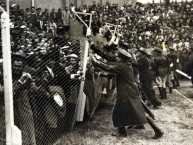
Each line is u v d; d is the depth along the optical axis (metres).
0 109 6.41
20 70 6.79
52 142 7.79
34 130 6.86
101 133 8.89
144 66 11.87
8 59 5.96
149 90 11.87
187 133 9.12
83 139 8.34
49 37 9.40
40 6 32.03
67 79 8.22
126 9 36.00
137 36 27.75
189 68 15.20
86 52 8.86
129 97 8.54
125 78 8.60
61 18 26.05
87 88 9.42
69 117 8.54
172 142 8.39
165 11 36.53
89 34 9.32
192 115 11.01
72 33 12.47
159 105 11.90
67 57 8.66
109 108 11.47
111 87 11.53
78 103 8.96
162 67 13.66
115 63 9.11
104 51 9.79
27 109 6.69
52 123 7.44
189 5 37.19
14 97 6.60
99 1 39.25
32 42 9.54
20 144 6.09
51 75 7.42
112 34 15.13
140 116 8.48
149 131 9.30
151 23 31.95
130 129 9.46
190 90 16.09
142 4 38.75
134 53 14.72
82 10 31.39
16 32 10.37
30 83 6.73
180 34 30.58
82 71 8.77
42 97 7.16
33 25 21.84
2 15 5.89
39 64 7.32
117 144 8.16
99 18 29.25
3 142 6.38
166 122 10.12
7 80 5.98
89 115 9.72
